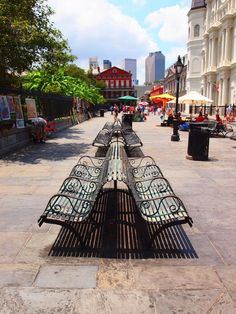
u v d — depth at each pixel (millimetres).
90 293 3240
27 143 13695
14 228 4781
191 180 7656
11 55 10312
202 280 3480
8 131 11484
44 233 4598
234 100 47438
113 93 114438
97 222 4914
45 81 22219
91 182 5305
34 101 14891
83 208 4312
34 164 9438
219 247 4242
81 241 4133
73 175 5898
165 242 4344
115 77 113688
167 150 12266
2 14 9789
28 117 14109
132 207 5523
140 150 12180
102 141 11961
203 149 10203
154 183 5480
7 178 7699
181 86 82625
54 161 9922
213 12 57688
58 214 4125
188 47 68688
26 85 22141
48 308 3020
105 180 4266
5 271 3623
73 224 4832
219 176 8094
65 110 24281
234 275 3582
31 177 7816
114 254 4020
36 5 11234
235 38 47188
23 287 3328
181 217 4066
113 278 3508
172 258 3945
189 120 24656
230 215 5391
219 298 3180
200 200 6148
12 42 9930
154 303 3102
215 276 3559
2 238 4449
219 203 5988
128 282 3438
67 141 15062
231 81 49094
